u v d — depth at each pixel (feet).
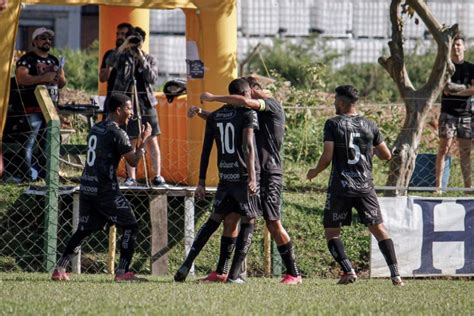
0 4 143.64
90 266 148.56
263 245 152.46
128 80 152.46
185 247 150.82
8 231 149.48
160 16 334.85
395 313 93.15
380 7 350.23
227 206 121.80
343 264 124.98
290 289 114.93
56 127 144.46
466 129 167.43
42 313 88.38
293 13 345.10
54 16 375.45
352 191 122.21
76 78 294.05
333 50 335.06
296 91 208.54
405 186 160.45
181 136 161.99
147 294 104.06
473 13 341.21
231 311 91.30
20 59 158.40
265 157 124.67
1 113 149.28
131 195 153.17
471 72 168.96
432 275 150.71
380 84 307.99
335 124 122.21
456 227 151.43
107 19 179.63
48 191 144.36
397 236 149.18
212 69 155.94
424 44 335.26
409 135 163.73
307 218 158.81
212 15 155.53
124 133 121.49
